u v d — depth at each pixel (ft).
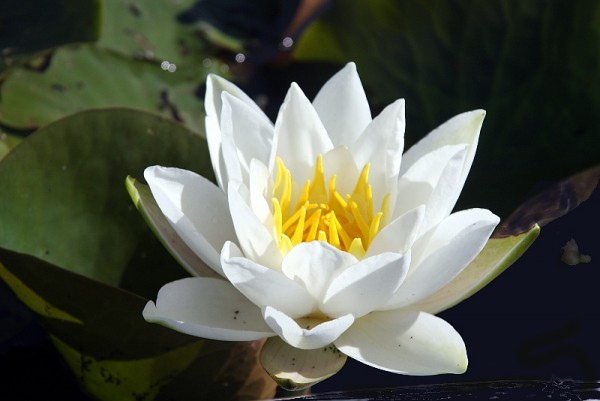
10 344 2.93
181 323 2.73
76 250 2.92
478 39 3.14
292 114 2.84
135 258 2.94
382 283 2.72
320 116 2.90
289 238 2.81
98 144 2.95
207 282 2.80
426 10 3.17
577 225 3.07
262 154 2.86
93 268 2.92
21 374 2.91
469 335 2.97
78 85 3.14
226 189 2.83
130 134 2.96
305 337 2.71
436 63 3.17
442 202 2.75
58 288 2.80
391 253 2.68
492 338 2.97
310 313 2.78
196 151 2.99
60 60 3.14
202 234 2.81
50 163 2.92
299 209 2.83
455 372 2.72
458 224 2.78
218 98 2.87
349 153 2.83
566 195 3.02
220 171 2.83
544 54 3.09
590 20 3.04
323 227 2.82
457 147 2.78
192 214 2.81
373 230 2.78
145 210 2.81
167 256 2.94
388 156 2.81
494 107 3.12
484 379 2.91
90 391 2.90
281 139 2.85
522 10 3.09
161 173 2.80
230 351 2.85
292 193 2.85
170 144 2.98
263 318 2.78
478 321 2.99
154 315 2.73
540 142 3.07
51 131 2.92
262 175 2.81
